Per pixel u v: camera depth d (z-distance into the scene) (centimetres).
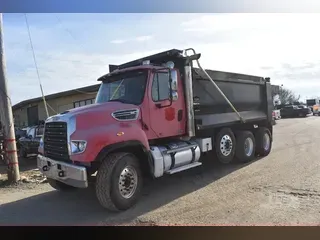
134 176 525
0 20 745
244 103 904
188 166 648
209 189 604
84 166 482
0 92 755
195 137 730
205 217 451
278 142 1292
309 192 543
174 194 582
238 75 873
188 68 668
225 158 798
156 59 689
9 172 760
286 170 728
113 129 512
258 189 580
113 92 633
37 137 1172
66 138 503
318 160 829
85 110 525
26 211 530
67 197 613
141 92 587
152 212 487
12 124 771
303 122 2678
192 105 674
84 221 468
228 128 827
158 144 625
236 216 448
